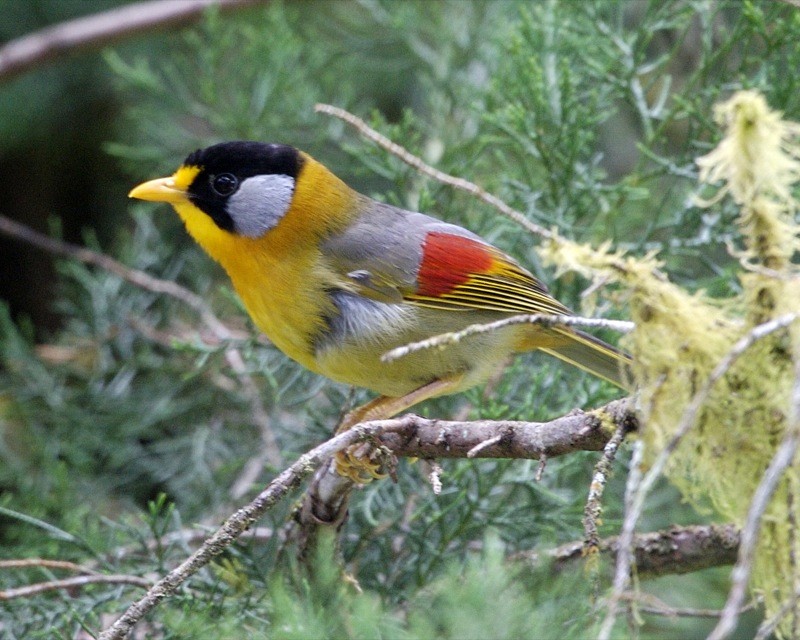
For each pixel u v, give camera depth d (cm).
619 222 1184
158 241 1308
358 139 1320
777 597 570
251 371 1051
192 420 1203
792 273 559
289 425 1100
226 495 1080
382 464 721
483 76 1366
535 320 570
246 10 1517
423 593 815
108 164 1495
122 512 1145
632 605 541
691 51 1352
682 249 1066
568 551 778
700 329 552
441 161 1230
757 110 535
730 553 809
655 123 1331
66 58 1423
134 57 1504
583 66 1187
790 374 541
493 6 1394
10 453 1180
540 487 911
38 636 810
